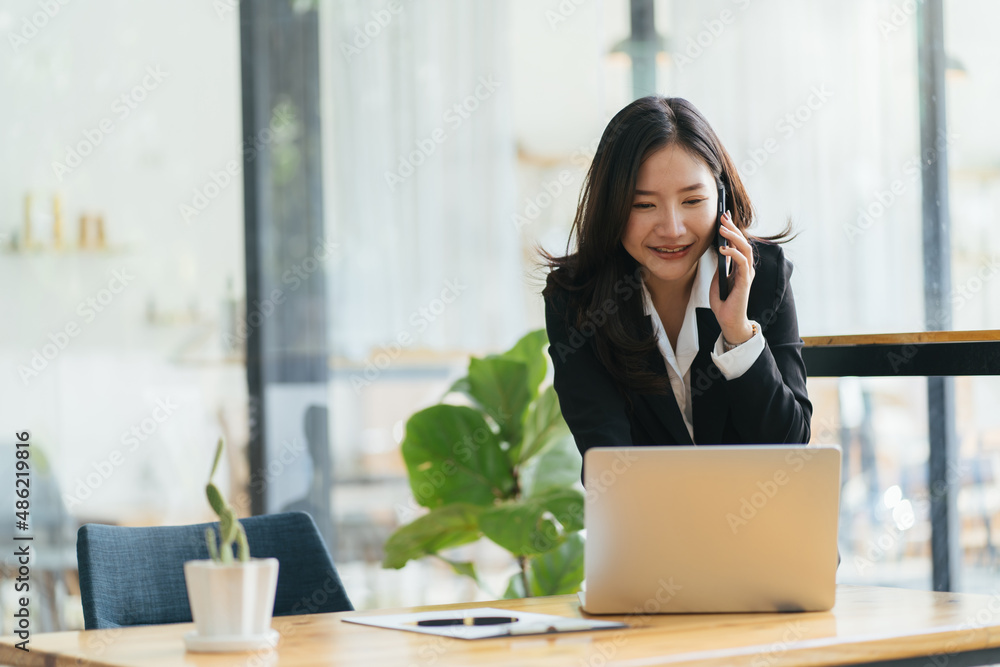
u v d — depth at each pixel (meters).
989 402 3.26
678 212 1.71
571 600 1.63
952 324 3.39
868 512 3.39
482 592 3.65
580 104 3.79
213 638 1.24
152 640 1.35
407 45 3.62
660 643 1.22
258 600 1.26
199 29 3.35
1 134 3.12
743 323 1.69
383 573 3.54
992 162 3.33
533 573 2.72
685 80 3.74
